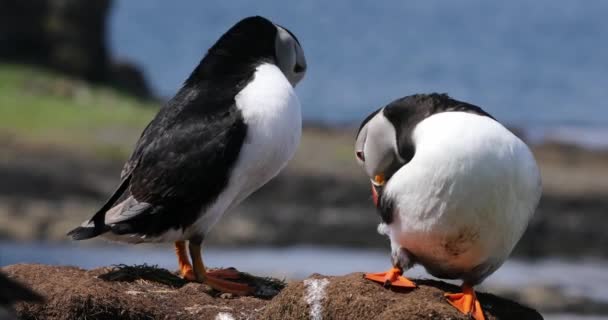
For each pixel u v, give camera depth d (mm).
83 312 8641
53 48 45688
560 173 34844
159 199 9250
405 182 8125
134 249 23562
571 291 21812
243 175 9461
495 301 8812
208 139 9297
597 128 67125
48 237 24797
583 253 29281
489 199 7973
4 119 35062
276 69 9867
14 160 29438
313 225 28219
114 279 9500
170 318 8906
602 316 19953
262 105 9422
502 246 8344
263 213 28562
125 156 31188
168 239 9461
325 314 8305
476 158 7875
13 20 45125
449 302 8383
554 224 29656
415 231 8266
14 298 6750
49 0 46094
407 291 8398
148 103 46375
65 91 41438
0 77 41219
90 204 27938
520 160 8039
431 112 8406
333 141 37812
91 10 46531
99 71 47312
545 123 76625
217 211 9477
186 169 9250
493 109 93812
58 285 8867
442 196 7973
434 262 8578
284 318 8477
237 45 10000
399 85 103188
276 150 9516
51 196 28031
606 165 38344
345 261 24719
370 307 8195
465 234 8141
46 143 31703
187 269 9688
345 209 29594
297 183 30078
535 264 27422
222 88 9688
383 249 28047
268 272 21203
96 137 33625
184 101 9711
